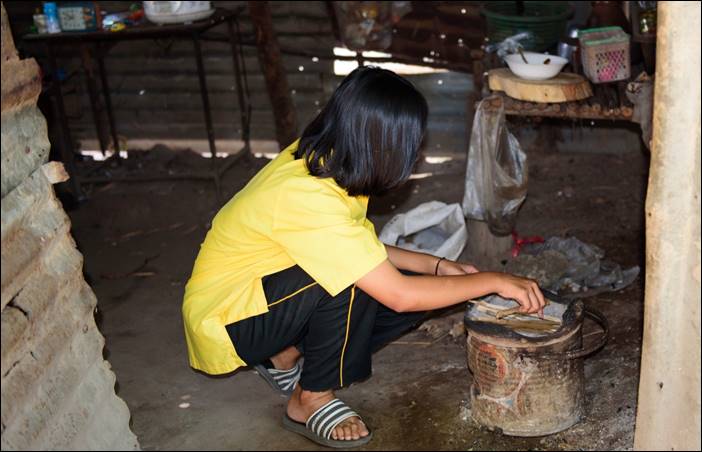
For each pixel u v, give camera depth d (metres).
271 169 2.39
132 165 5.45
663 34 1.88
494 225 3.52
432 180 4.95
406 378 2.94
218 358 2.49
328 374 2.48
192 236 4.50
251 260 2.43
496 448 2.51
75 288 2.29
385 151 2.19
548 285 3.45
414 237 3.53
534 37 4.04
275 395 2.89
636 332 3.10
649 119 3.23
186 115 5.79
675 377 2.08
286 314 2.42
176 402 2.89
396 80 2.19
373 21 5.07
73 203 5.00
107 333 3.45
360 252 2.24
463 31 4.98
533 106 3.34
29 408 1.99
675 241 1.99
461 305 3.37
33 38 4.63
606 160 4.96
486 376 2.52
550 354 2.43
